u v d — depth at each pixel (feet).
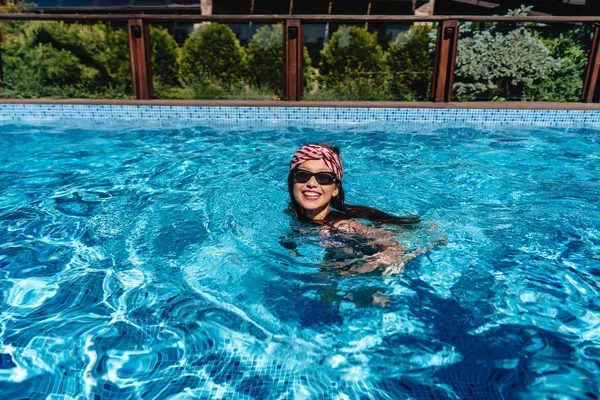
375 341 7.02
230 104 26.16
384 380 6.26
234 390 6.12
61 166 17.04
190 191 14.10
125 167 16.90
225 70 27.94
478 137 22.15
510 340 7.06
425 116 25.64
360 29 26.66
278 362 6.63
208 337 7.16
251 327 7.38
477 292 8.28
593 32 25.59
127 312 7.85
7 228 11.42
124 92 28.19
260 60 27.53
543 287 8.55
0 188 14.58
